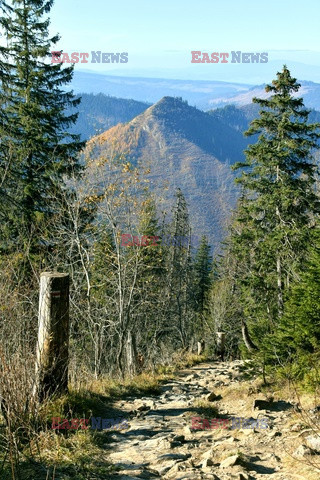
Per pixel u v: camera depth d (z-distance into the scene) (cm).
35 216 1755
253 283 2362
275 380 990
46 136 2003
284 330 945
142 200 1617
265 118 2344
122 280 1658
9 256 1255
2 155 1583
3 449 511
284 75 2305
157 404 975
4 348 623
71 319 1562
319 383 741
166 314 3366
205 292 5297
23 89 1981
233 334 3762
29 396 602
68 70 2148
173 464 533
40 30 2047
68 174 1919
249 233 2428
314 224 2286
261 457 550
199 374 1523
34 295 1123
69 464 506
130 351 1645
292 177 2369
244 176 2397
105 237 1695
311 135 2314
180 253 4188
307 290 884
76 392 838
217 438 678
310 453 517
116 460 556
